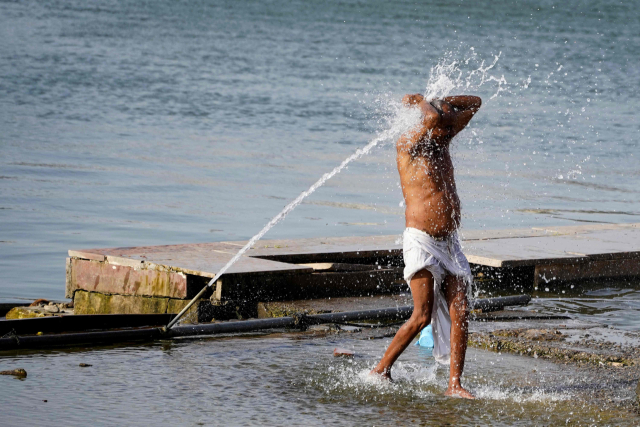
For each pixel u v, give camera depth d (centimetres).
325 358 1045
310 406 857
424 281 916
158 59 6300
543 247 1662
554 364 1030
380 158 3238
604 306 1401
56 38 7319
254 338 1150
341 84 5325
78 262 1454
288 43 7825
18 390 885
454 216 920
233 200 2477
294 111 4288
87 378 936
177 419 809
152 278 1348
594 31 10088
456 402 879
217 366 998
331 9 12394
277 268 1339
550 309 1368
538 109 4497
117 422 796
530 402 880
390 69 6106
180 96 4662
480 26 10181
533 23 10925
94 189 2536
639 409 862
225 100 4588
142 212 2275
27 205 2284
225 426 793
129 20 9481
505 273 1579
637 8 14450
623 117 4341
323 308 1289
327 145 3469
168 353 1055
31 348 1061
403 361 1044
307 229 2134
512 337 1134
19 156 2961
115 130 3625
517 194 2659
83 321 1177
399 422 814
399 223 2233
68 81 5003
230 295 1296
